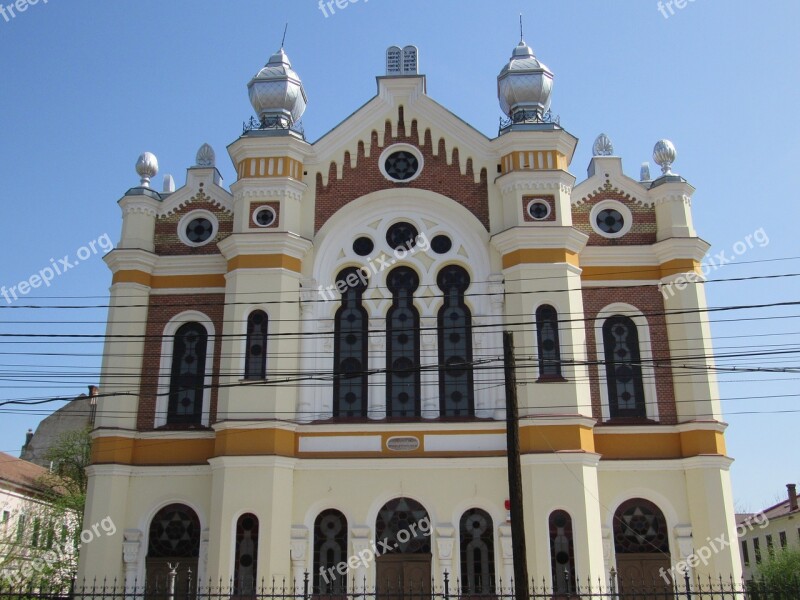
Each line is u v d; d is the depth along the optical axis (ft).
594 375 83.05
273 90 91.25
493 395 79.92
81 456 150.41
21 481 141.79
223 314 85.81
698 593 62.13
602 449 80.43
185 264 87.86
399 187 87.76
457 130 89.25
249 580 74.02
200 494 80.23
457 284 85.20
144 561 78.95
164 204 90.68
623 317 85.30
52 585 124.06
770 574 141.38
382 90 90.68
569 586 72.64
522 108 90.48
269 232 83.10
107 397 82.89
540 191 84.58
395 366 82.53
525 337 79.56
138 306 86.43
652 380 82.74
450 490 77.10
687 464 79.41
